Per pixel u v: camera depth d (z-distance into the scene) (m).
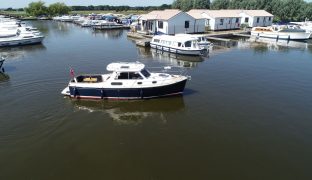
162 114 20.39
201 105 21.86
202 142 16.48
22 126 18.27
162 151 15.62
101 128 18.27
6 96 23.23
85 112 20.62
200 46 42.94
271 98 23.39
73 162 14.64
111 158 14.99
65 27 86.88
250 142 16.44
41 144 16.27
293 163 14.45
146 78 22.94
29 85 26.09
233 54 42.41
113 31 74.25
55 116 19.84
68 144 16.30
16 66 33.94
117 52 43.34
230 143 16.34
